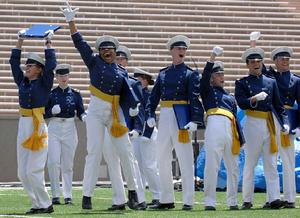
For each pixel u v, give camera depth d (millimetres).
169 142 32375
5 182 52969
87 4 65000
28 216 27969
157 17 65562
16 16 62500
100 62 30656
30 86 29391
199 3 67938
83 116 37812
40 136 29234
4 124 53469
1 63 58781
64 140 37531
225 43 64938
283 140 33625
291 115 34156
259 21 67812
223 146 32562
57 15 63406
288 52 34312
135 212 30172
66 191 37406
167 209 32406
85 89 58281
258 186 44656
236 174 32938
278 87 34094
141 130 33750
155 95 32656
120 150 30859
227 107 32844
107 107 30562
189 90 31906
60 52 60344
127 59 35156
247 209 32344
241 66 63250
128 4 65938
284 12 69312
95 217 27719
